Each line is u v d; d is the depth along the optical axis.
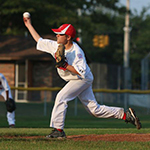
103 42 89.00
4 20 89.06
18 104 54.47
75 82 18.39
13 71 71.75
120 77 85.12
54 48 18.66
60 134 18.86
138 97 64.62
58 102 18.56
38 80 70.88
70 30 17.84
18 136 21.05
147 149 15.95
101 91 57.06
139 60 157.25
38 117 50.88
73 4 93.12
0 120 46.19
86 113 56.97
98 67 74.12
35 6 80.19
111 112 19.20
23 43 74.81
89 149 15.84
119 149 15.82
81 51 17.98
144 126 38.44
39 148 16.03
